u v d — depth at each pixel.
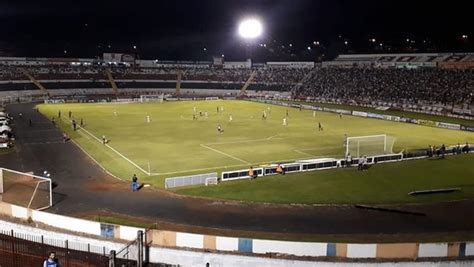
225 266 25.28
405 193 38.44
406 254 25.14
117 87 142.38
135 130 69.44
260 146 57.75
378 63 128.75
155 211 33.09
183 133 67.06
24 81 129.75
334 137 64.75
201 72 153.50
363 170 46.06
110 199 35.75
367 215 32.94
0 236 27.02
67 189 38.22
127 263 24.52
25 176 38.78
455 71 106.81
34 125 73.69
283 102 116.50
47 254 24.44
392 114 93.81
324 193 38.12
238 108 102.75
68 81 137.75
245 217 32.12
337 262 24.41
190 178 39.84
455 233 29.61
